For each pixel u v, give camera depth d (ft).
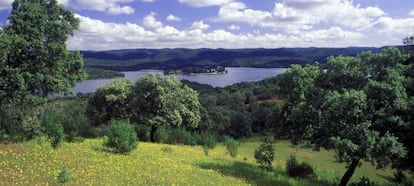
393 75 82.94
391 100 80.48
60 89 106.73
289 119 100.53
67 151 88.12
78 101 240.94
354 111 78.18
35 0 107.45
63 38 109.09
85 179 60.39
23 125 104.12
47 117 106.42
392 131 80.89
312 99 95.20
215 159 124.57
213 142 172.24
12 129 102.53
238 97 440.86
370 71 89.04
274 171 113.19
